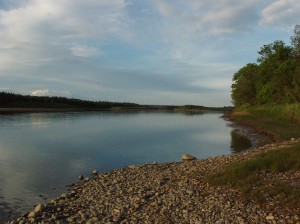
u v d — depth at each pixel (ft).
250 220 43.50
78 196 61.98
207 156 108.06
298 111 190.70
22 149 120.26
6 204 58.39
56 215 50.37
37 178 76.89
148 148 124.88
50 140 147.43
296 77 239.30
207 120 325.42
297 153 65.16
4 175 79.25
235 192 52.85
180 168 78.69
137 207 52.21
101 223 46.93
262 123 206.80
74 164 93.97
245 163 62.95
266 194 49.47
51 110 550.36
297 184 51.42
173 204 51.96
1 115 351.87
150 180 69.41
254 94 371.56
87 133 179.01
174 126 236.22
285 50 316.19
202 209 48.70
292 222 41.70
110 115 416.26
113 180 72.74
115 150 119.44
